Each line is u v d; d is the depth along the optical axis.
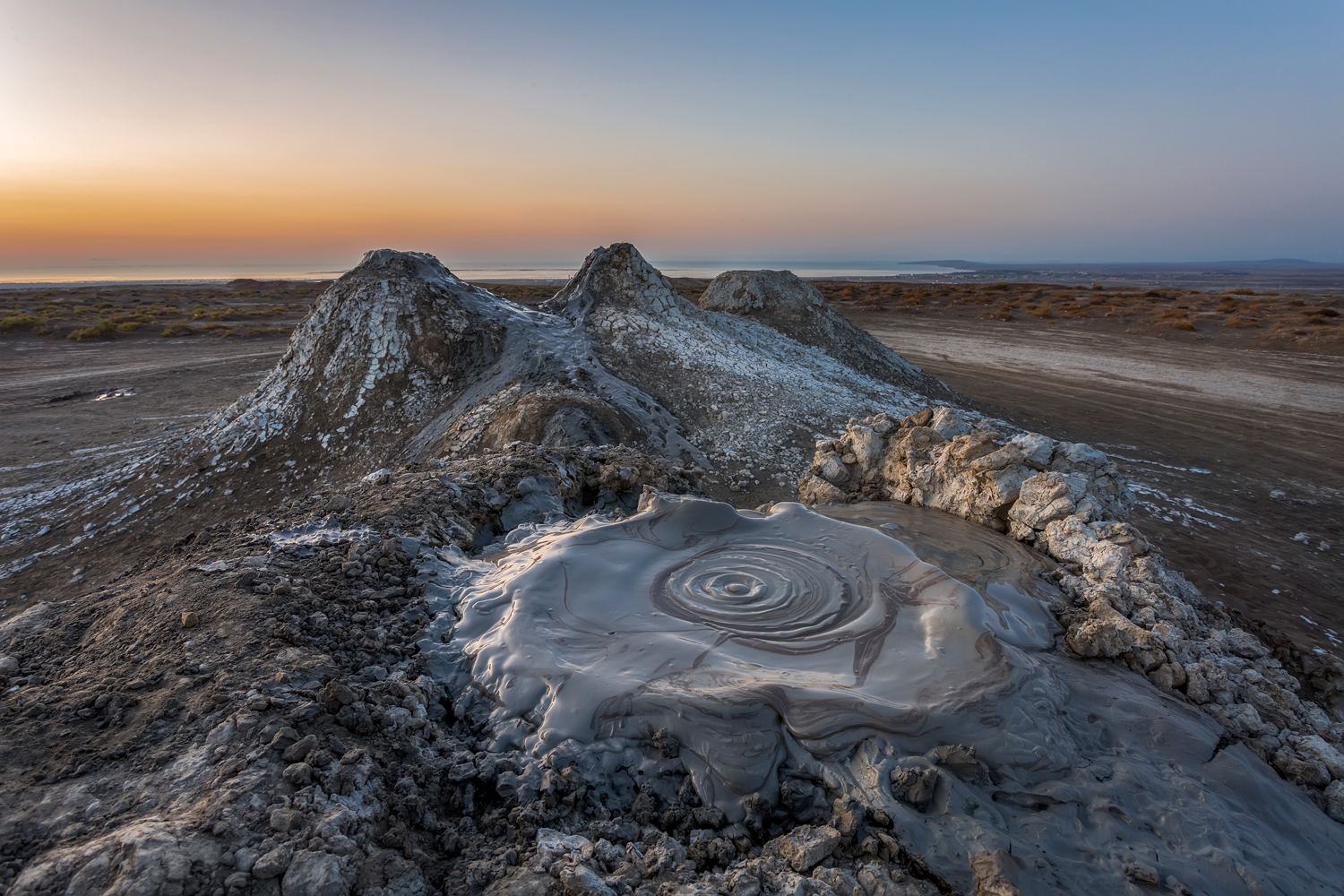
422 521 5.10
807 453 12.56
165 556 5.45
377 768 2.78
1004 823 2.76
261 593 3.97
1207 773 3.15
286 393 13.80
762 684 3.31
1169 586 4.96
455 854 2.63
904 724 3.10
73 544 11.05
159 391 21.58
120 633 3.72
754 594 4.20
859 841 2.73
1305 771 3.49
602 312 17.16
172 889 2.04
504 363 13.82
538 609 4.00
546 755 3.07
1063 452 5.98
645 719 3.19
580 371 13.45
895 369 20.69
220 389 21.86
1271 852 2.74
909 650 3.67
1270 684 4.13
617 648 3.69
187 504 11.89
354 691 3.13
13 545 11.11
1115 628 4.04
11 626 4.12
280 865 2.18
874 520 5.98
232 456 12.75
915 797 2.81
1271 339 29.06
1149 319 35.41
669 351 15.80
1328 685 5.30
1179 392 21.11
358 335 14.02
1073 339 31.53
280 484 12.16
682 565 4.57
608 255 18.56
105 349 29.52
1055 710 3.35
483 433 11.27
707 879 2.52
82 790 2.52
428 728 3.19
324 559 4.48
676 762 3.06
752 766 2.99
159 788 2.54
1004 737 3.08
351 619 3.89
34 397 20.72
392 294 14.31
